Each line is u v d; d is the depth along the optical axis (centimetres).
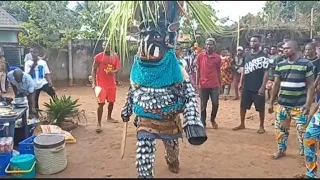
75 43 1219
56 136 480
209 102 1006
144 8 332
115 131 659
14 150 502
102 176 439
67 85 1234
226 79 1068
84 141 593
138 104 377
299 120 480
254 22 1081
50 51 1070
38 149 446
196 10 318
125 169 464
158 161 495
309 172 416
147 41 354
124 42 326
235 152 538
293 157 514
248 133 653
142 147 376
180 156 516
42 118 686
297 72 470
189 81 374
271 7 1130
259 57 635
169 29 353
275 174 447
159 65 361
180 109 374
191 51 682
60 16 1020
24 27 799
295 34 933
